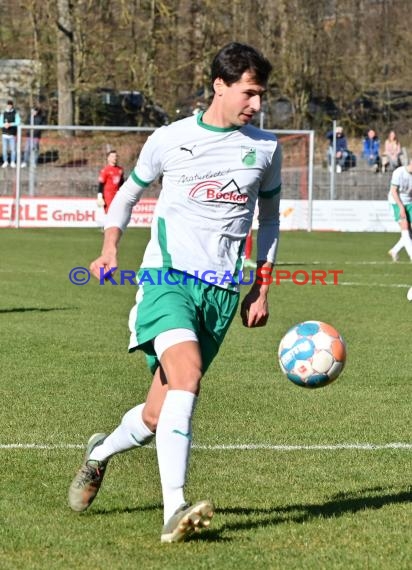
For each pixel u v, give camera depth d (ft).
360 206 336.49
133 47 446.19
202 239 51.93
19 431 73.20
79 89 431.43
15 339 115.96
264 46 469.57
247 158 52.19
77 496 53.31
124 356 106.52
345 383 94.17
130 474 62.44
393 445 70.44
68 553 47.47
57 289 169.78
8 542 49.06
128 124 458.50
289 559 46.62
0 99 449.89
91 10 439.63
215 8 451.53
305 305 151.84
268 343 117.50
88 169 339.16
